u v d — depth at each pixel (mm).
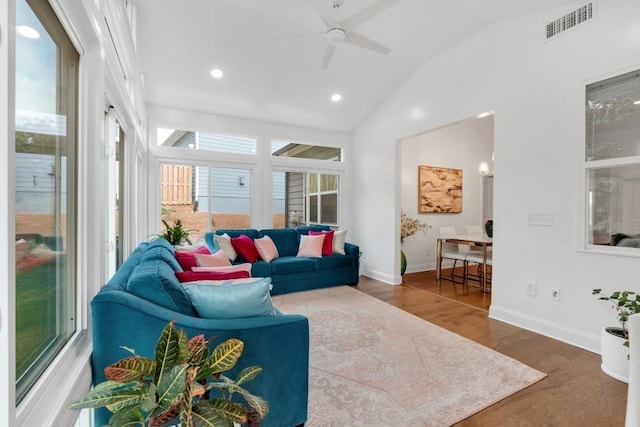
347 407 1774
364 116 5379
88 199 1453
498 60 3211
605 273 2432
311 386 1982
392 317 3256
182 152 4727
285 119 5270
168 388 817
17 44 949
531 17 2926
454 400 1844
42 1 1087
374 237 5227
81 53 1412
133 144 2920
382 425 1630
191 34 3336
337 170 5883
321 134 5723
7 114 726
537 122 2867
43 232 1141
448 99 3807
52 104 1199
